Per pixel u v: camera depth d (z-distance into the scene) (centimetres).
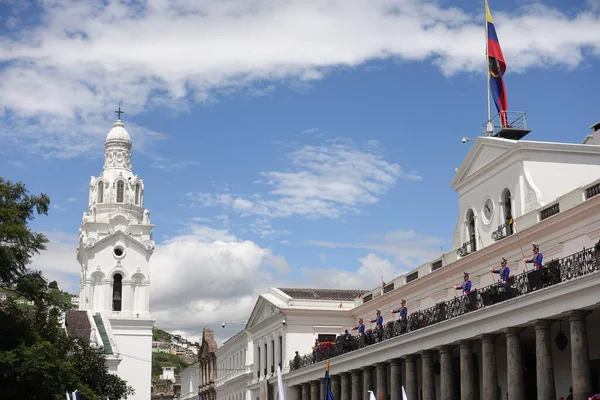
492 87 5866
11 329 5225
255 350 9431
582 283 3634
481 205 5634
